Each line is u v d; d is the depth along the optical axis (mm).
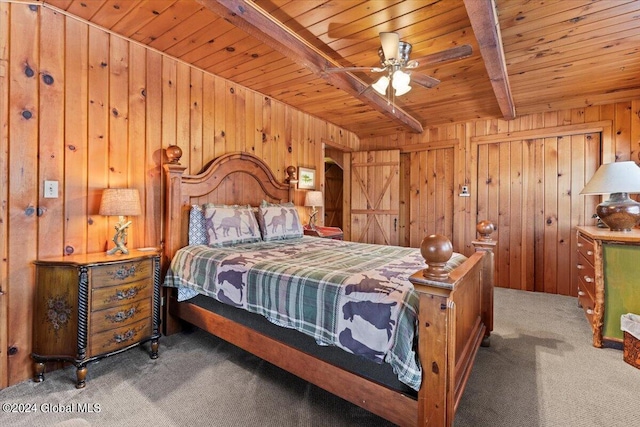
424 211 5086
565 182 4059
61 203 2201
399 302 1397
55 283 1998
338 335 1543
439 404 1281
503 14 2088
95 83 2367
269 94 3770
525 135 4266
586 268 2916
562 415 1671
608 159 3773
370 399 1505
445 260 1289
